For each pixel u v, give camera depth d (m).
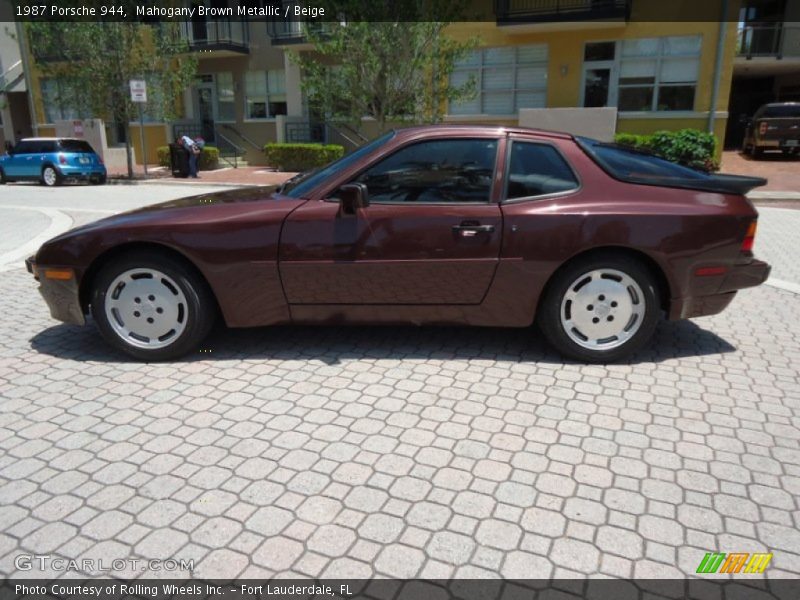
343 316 4.27
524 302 4.19
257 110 25.91
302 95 24.30
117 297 4.24
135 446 3.23
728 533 2.59
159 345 4.26
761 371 4.25
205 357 4.41
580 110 18.41
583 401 3.76
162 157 25.45
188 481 2.92
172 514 2.69
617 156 4.33
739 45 23.20
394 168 4.18
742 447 3.25
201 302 4.21
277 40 23.20
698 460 3.13
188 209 4.26
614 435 3.36
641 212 4.05
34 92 29.56
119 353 4.50
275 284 4.16
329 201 4.15
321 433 3.36
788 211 12.85
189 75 22.00
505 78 20.70
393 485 2.90
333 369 4.20
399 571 2.37
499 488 2.88
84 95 21.81
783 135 19.89
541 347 4.62
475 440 3.30
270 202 4.23
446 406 3.68
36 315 5.46
